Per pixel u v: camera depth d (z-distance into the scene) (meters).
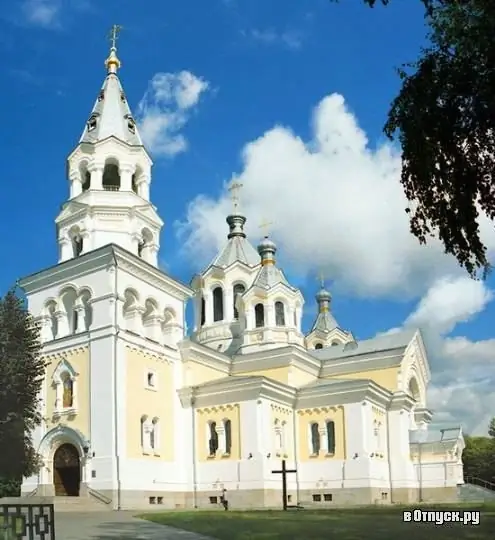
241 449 50.56
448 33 16.06
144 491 47.31
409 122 16.78
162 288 53.97
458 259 17.56
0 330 28.73
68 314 51.84
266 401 51.88
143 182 55.56
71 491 47.25
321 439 53.81
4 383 27.77
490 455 97.56
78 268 50.66
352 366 64.19
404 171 17.59
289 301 67.94
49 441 48.12
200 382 56.56
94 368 47.81
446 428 60.66
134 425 47.97
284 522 28.48
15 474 29.75
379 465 54.34
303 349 63.66
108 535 24.25
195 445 52.50
